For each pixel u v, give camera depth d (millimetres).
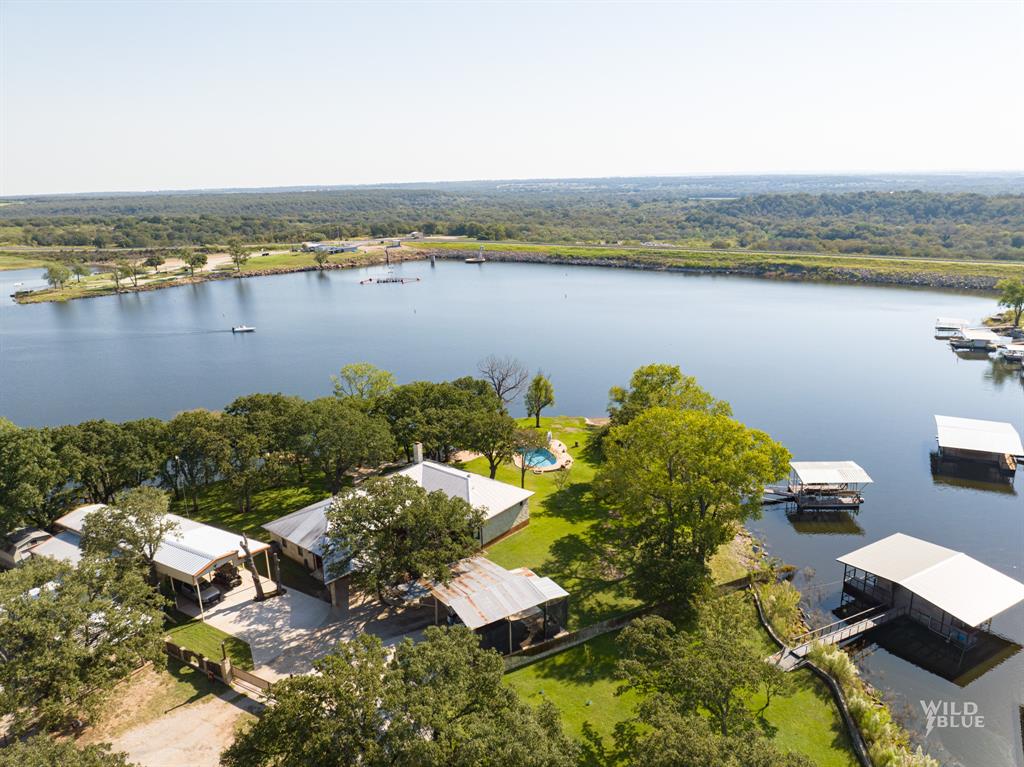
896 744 39531
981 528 73188
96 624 38188
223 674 41906
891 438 102625
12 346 172750
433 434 72188
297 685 28484
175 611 50438
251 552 52125
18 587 35656
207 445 63969
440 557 46531
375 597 52219
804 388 129125
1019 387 128750
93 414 121312
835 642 49812
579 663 45188
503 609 44656
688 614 50438
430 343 171875
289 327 194625
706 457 53094
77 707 36656
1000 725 43094
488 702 30719
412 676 29562
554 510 69750
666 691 36875
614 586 54875
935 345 162875
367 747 26781
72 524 58406
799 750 38062
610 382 134750
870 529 73062
